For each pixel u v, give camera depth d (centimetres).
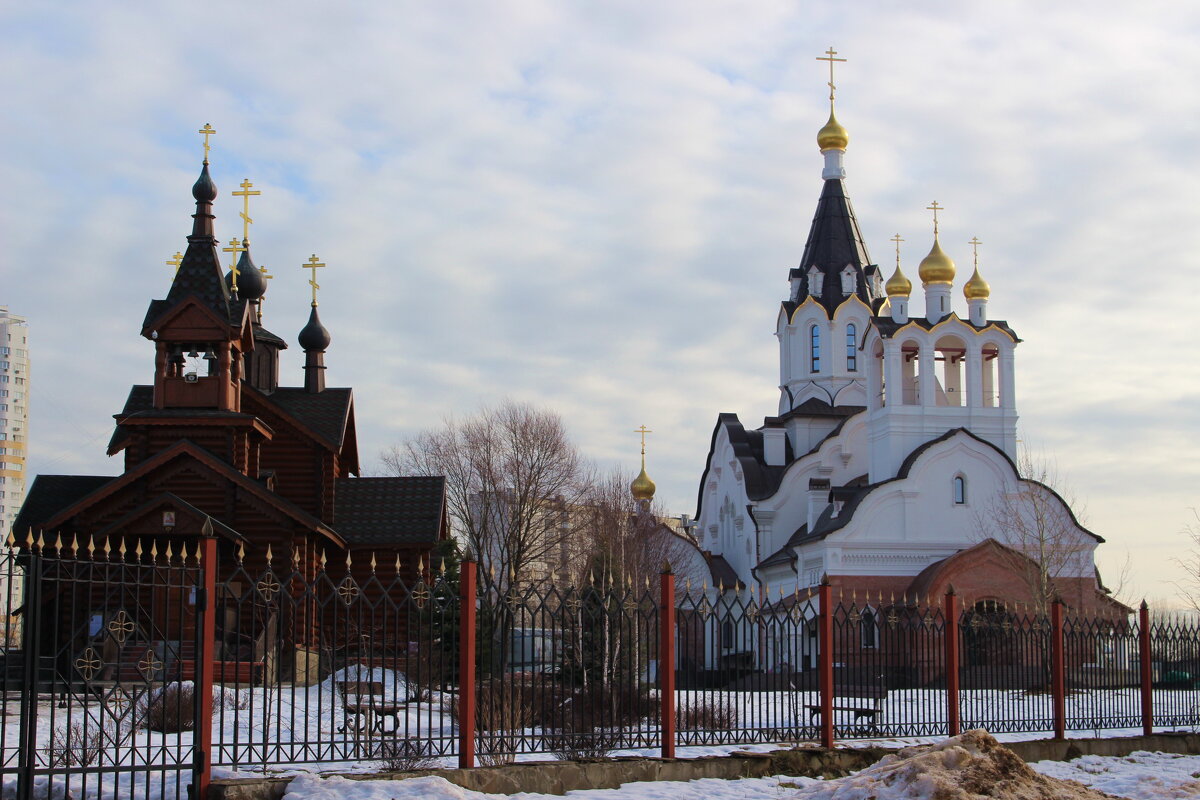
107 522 3969
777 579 6850
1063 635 2614
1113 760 2506
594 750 2028
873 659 2905
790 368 7900
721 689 2211
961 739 1706
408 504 4716
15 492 11244
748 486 7325
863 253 8000
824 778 2106
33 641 1554
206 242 4256
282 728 2192
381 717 2062
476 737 1962
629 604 2133
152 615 1698
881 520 6019
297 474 4594
